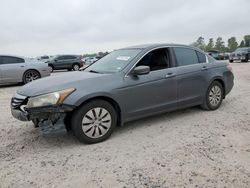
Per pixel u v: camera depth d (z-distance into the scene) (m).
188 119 5.54
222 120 5.43
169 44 5.53
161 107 5.15
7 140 4.65
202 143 4.25
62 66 25.12
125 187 3.08
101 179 3.27
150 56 5.15
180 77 5.37
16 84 13.09
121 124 4.70
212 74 5.98
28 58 12.88
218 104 6.24
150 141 4.41
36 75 12.73
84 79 4.43
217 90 6.19
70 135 4.79
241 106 6.57
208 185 3.06
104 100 4.47
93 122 4.34
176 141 4.37
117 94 4.52
